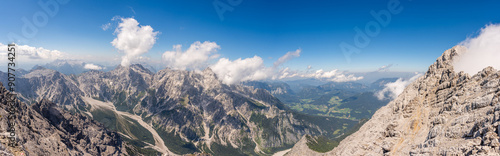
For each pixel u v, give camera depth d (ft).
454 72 406.00
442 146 275.18
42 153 505.66
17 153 355.77
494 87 279.28
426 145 306.14
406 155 339.36
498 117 224.12
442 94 396.98
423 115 397.39
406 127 400.26
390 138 400.06
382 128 435.12
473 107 286.25
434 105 397.39
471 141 238.68
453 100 343.67
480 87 310.04
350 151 442.91
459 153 240.53
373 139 426.51
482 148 212.23
